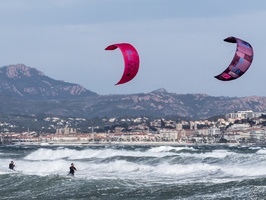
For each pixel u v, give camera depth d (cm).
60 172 16450
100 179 12294
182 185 11219
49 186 11731
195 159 18075
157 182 12056
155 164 17988
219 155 18950
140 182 12019
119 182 11925
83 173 15612
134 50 8469
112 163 16788
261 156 17038
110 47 8500
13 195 11081
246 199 9619
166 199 9994
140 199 10131
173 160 18500
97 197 10462
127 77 8469
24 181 12250
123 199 10200
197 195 10175
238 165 15675
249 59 8131
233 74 8131
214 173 14025
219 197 9881
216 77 8175
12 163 16500
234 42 8212
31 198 10675
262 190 10156
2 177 12825
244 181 11150
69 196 10669
